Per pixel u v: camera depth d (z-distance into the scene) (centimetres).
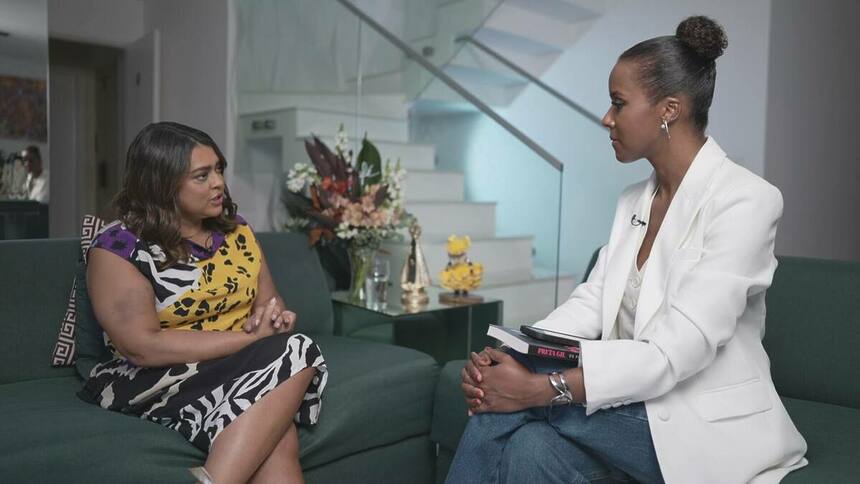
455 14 450
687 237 140
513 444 138
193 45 423
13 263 197
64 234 581
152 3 477
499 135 325
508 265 320
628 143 145
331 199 278
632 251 153
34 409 164
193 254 184
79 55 538
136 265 170
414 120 362
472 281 278
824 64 429
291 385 164
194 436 159
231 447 153
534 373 142
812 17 410
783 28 377
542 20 467
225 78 389
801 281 198
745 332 142
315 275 265
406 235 324
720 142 391
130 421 159
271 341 170
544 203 306
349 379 192
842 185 467
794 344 194
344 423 184
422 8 451
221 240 193
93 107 588
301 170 294
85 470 144
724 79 387
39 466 140
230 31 386
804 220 419
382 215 273
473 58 448
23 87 334
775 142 379
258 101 388
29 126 336
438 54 454
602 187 382
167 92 461
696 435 131
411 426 205
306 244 271
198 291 180
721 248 131
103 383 175
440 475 205
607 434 136
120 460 147
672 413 132
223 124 391
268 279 209
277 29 382
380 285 275
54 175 575
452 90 342
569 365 142
